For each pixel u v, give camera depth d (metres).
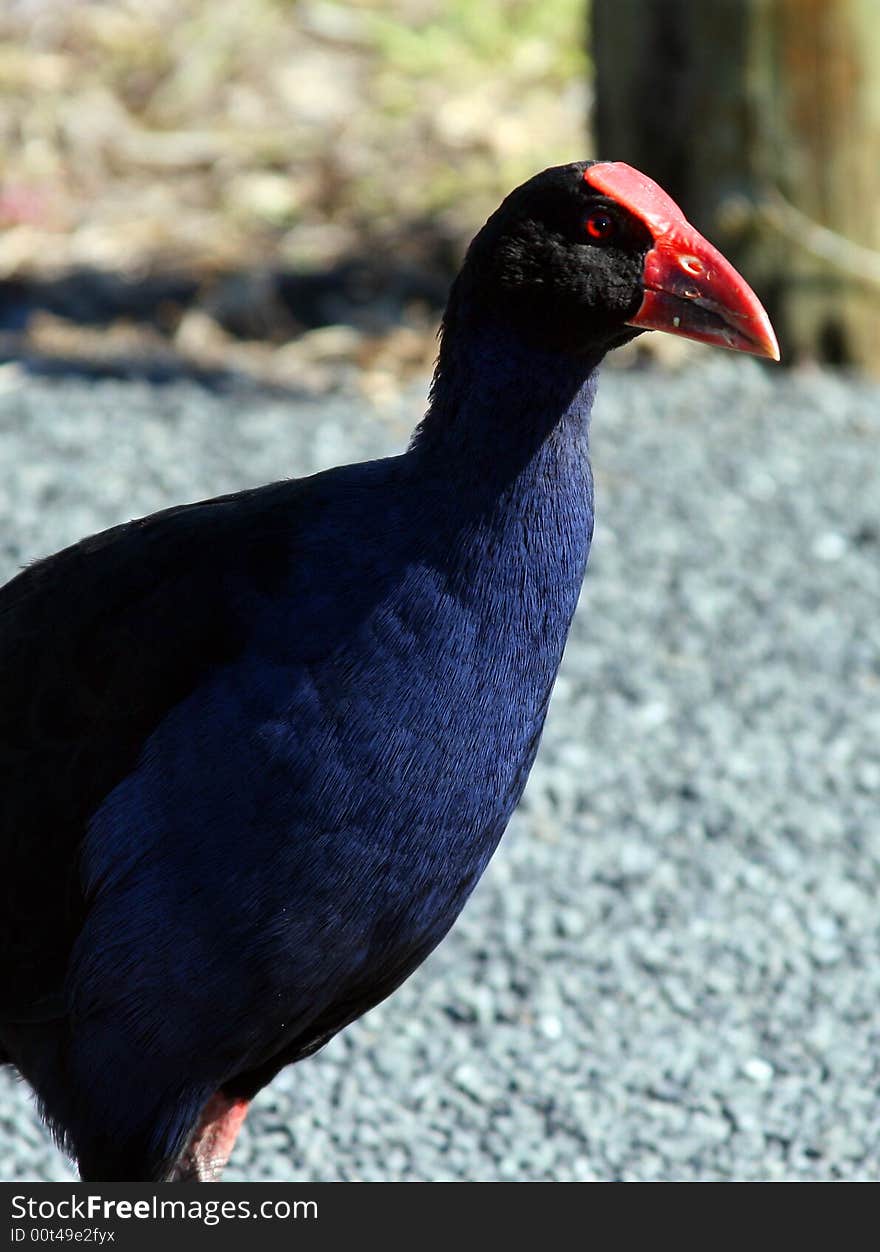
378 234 17.97
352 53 21.16
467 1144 7.81
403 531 5.88
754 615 11.70
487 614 5.89
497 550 5.89
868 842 9.79
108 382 14.73
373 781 5.81
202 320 16.30
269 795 5.77
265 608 5.88
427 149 19.48
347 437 13.45
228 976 5.91
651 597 11.80
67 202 18.55
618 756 10.34
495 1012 8.59
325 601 5.83
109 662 6.11
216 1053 6.08
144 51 20.78
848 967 8.95
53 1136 6.59
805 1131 7.91
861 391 14.85
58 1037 6.41
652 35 14.73
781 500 12.98
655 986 8.77
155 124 19.92
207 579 6.03
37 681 6.27
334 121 20.05
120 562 6.30
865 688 11.10
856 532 12.60
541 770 10.16
